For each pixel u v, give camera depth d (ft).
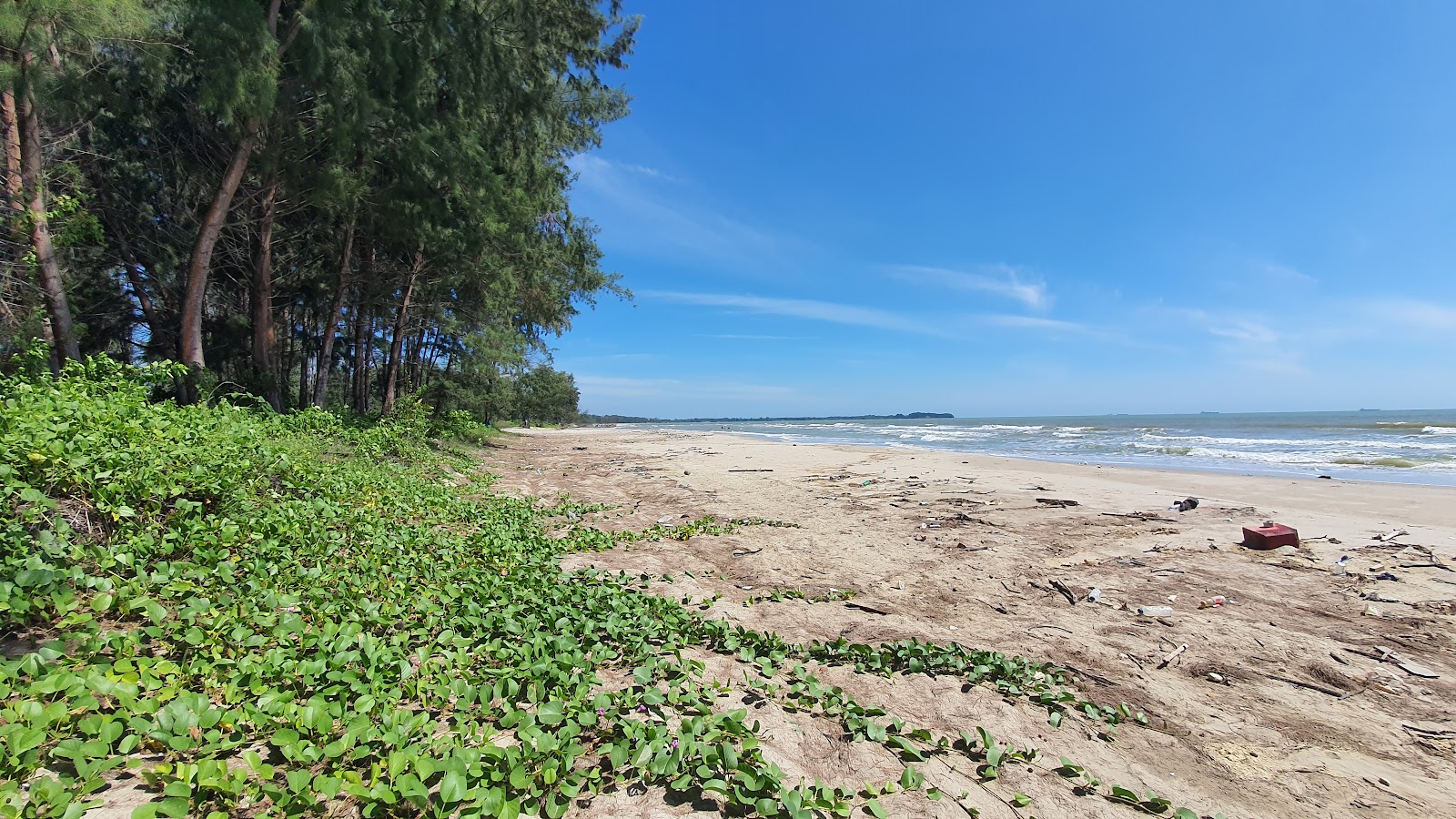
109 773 7.32
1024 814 8.74
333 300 62.39
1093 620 16.83
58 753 6.85
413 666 11.34
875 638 15.70
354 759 7.97
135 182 53.36
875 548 25.02
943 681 13.01
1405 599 17.39
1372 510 31.45
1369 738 10.99
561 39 56.44
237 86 35.06
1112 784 9.57
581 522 30.04
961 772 9.70
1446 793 9.47
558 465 62.59
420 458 42.47
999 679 12.98
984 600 18.70
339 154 43.75
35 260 34.58
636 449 90.74
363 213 54.29
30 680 8.44
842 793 8.83
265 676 9.86
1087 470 52.39
